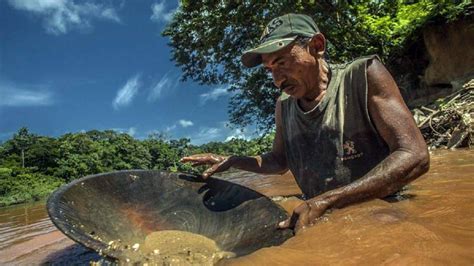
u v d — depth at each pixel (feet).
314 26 8.05
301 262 4.85
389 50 53.47
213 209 8.76
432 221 5.69
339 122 8.03
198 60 64.08
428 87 50.98
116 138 298.35
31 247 9.32
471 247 4.52
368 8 57.31
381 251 4.67
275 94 63.31
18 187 158.61
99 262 6.26
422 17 48.08
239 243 7.02
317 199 6.62
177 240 7.30
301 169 8.89
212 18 55.06
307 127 8.52
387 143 7.49
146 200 8.91
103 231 7.13
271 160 10.13
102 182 8.56
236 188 8.95
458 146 23.89
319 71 8.18
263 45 7.68
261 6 51.57
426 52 51.60
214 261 5.81
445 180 9.64
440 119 29.17
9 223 15.69
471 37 44.88
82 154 245.45
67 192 7.49
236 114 67.56
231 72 63.87
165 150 322.55
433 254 4.35
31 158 241.55
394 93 7.58
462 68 46.24
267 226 7.23
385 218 5.92
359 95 7.80
